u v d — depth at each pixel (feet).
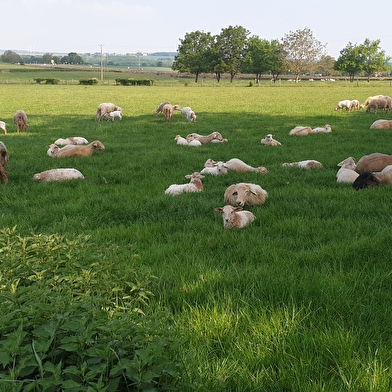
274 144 58.65
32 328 11.96
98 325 11.32
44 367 9.89
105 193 34.42
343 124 83.05
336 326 14.64
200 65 383.45
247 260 20.68
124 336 11.18
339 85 303.89
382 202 29.71
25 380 9.53
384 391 11.37
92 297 13.41
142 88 261.85
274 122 87.15
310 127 73.31
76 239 20.54
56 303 12.10
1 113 109.19
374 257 20.80
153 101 149.28
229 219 25.72
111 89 245.86
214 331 14.52
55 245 19.08
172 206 29.81
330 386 11.68
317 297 16.81
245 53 386.52
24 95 183.73
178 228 26.45
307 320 15.24
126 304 14.64
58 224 26.63
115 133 72.33
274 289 17.30
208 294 16.97
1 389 9.25
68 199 32.55
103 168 44.14
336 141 61.16
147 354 10.20
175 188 33.63
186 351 13.23
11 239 20.58
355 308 15.87
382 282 18.06
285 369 12.60
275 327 14.43
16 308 12.44
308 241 23.26
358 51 379.14
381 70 382.22
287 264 19.93
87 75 485.15
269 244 22.84
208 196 32.94
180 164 45.24
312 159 47.93
